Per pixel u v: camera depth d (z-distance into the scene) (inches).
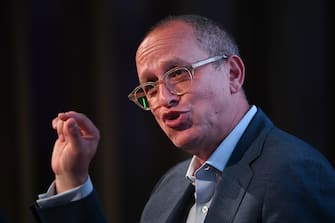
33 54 363.3
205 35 124.3
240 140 123.1
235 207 113.0
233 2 337.7
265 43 337.4
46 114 365.1
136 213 355.3
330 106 329.7
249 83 338.6
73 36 360.8
